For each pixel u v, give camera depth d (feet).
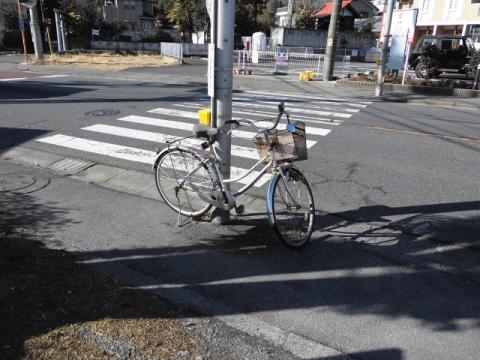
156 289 10.82
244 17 151.23
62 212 15.28
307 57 69.21
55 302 9.69
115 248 12.85
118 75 61.57
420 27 116.67
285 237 12.92
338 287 11.22
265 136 12.64
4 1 144.97
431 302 10.68
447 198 17.25
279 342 9.11
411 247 13.42
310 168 20.61
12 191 17.15
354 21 140.26
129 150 22.93
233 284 11.21
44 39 136.46
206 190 13.89
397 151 23.82
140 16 187.21
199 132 12.75
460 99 44.01
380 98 44.83
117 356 8.21
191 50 123.85
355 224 14.92
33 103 35.83
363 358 8.76
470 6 103.19
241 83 54.75
